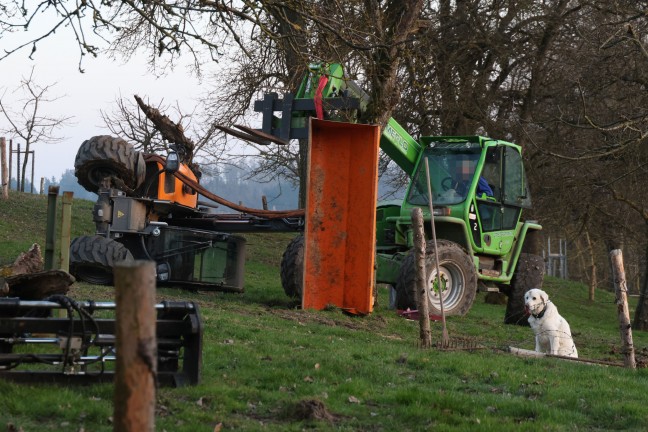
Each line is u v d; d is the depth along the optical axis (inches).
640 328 1577.3
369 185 839.7
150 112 920.9
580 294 2089.1
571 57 1405.0
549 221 1534.2
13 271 530.0
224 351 525.3
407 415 400.8
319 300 843.4
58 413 349.1
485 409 424.5
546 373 554.9
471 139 974.4
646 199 1497.3
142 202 877.8
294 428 361.7
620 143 1143.6
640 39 1264.8
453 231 949.8
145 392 226.5
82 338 388.2
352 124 834.8
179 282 909.2
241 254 987.3
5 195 1708.9
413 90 1290.6
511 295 1031.0
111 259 834.2
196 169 970.7
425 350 617.9
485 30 1466.5
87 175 875.4
